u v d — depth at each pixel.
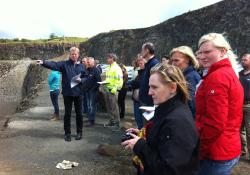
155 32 33.56
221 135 3.13
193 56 4.21
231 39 20.77
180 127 2.59
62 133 9.23
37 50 55.75
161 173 2.54
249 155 6.87
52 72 11.05
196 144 2.65
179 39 28.61
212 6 24.44
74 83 8.18
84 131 9.37
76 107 8.40
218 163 3.14
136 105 7.96
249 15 19.88
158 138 2.67
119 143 8.17
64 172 6.31
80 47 48.16
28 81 29.88
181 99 2.77
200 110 3.26
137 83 7.86
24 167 6.59
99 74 10.02
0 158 7.15
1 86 33.81
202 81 3.33
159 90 2.75
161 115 2.73
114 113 9.73
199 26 25.83
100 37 44.03
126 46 39.00
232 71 3.22
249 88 6.67
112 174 6.19
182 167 2.54
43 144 8.15
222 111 3.05
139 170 2.93
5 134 9.20
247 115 6.74
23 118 11.55
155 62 6.15
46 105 14.49
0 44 57.06
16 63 38.72
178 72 2.76
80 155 7.30
